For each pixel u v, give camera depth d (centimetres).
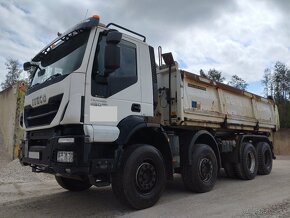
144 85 618
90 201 660
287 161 1834
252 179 973
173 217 529
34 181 922
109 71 537
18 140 1272
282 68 5269
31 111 618
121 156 545
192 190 729
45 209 598
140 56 623
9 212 579
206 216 534
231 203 630
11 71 3678
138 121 580
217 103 855
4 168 1091
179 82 705
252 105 1059
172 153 667
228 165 961
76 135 508
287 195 712
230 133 970
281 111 3803
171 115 709
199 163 724
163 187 612
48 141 535
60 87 525
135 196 560
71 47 579
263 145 1097
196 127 776
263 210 572
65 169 496
